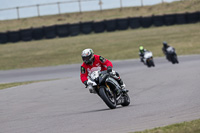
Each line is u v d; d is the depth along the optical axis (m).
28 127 20.30
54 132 18.03
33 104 32.09
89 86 25.08
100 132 17.00
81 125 19.48
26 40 137.00
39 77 69.31
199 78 43.53
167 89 36.50
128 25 140.75
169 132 15.19
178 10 147.25
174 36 121.19
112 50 110.56
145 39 121.69
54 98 35.59
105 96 24.67
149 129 16.25
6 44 135.50
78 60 98.81
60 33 139.25
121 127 17.98
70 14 169.62
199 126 16.03
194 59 79.69
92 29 140.75
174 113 21.45
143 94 34.38
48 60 102.75
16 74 78.69
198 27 129.50
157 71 57.47
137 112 22.91
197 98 27.95
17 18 169.62
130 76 53.16
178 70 56.22
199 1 145.75
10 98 37.34
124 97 26.97
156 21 139.00
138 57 96.31
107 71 25.39
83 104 30.33
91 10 172.00
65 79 56.19
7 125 21.73
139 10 163.38
